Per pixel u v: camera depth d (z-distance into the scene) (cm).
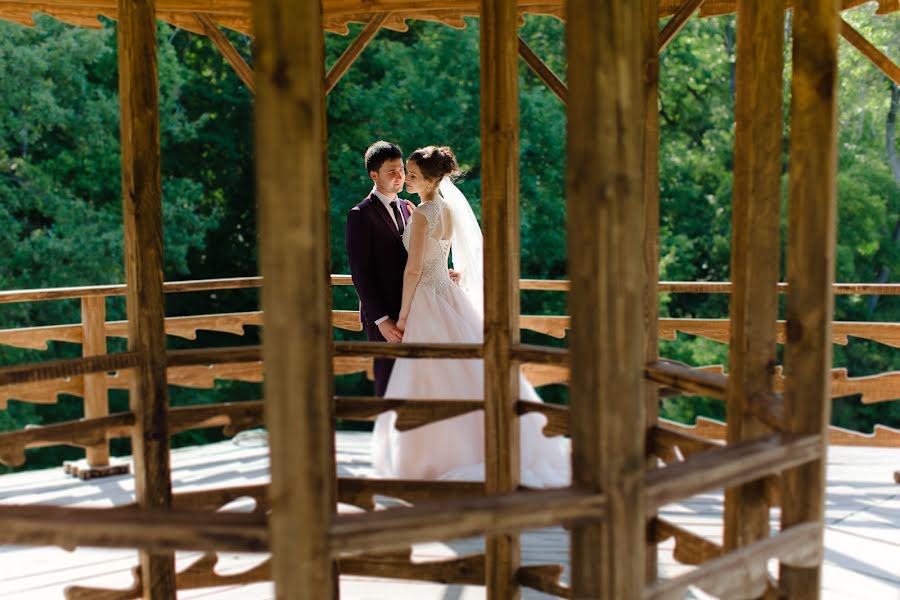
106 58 1217
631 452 175
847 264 1396
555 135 1281
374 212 419
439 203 409
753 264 231
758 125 227
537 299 1338
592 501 172
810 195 211
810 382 213
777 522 397
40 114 1141
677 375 259
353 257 418
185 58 1327
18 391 462
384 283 420
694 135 1471
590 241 169
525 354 285
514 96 279
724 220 1404
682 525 388
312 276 158
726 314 1399
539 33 1330
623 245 170
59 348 1211
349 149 1245
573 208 172
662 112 1455
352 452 515
